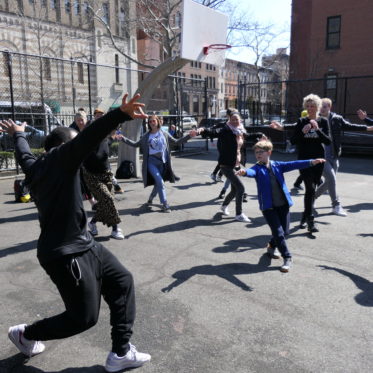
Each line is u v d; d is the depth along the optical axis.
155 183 6.87
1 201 7.62
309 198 5.44
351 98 24.38
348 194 8.23
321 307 3.48
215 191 8.66
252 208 7.12
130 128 9.94
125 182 9.70
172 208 7.09
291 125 5.73
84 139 2.16
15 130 2.78
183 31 8.35
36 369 2.68
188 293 3.76
